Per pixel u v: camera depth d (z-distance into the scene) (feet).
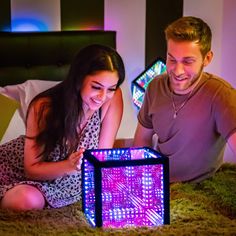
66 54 8.87
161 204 4.84
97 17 9.27
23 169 5.94
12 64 8.65
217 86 5.87
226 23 8.74
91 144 5.77
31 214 5.15
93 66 5.19
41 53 8.76
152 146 6.83
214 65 8.94
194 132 5.92
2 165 5.99
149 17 9.40
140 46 9.47
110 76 5.20
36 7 8.99
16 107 5.39
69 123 5.49
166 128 6.10
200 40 5.50
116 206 4.80
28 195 5.38
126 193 4.79
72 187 5.74
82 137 5.73
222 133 5.74
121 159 4.94
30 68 8.77
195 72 5.62
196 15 9.10
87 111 5.65
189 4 9.22
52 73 8.87
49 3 9.03
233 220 5.07
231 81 8.84
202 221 4.96
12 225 4.83
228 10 8.70
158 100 6.14
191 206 5.38
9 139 7.34
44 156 5.55
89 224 4.95
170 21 9.45
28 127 5.57
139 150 5.15
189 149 6.00
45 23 9.07
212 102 5.82
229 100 5.76
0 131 5.37
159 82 6.23
